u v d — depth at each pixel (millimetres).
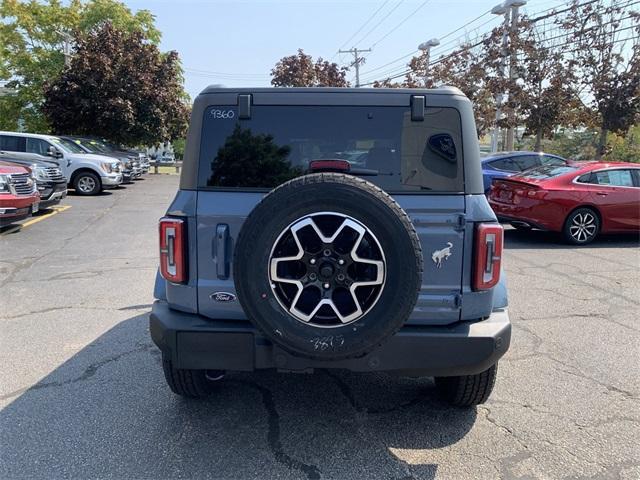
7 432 3238
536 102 17734
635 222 9633
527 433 3295
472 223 2924
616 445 3160
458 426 3377
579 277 7246
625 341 4867
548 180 9523
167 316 3025
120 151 22094
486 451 3092
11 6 28672
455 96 3012
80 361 4328
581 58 16906
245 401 3682
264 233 2592
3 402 3629
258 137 3062
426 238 2922
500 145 28609
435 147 2994
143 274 7215
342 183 2594
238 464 2939
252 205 2965
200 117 3059
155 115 25516
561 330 5156
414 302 2607
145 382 3953
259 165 3049
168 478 2807
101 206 14406
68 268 7535
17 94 29656
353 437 3234
